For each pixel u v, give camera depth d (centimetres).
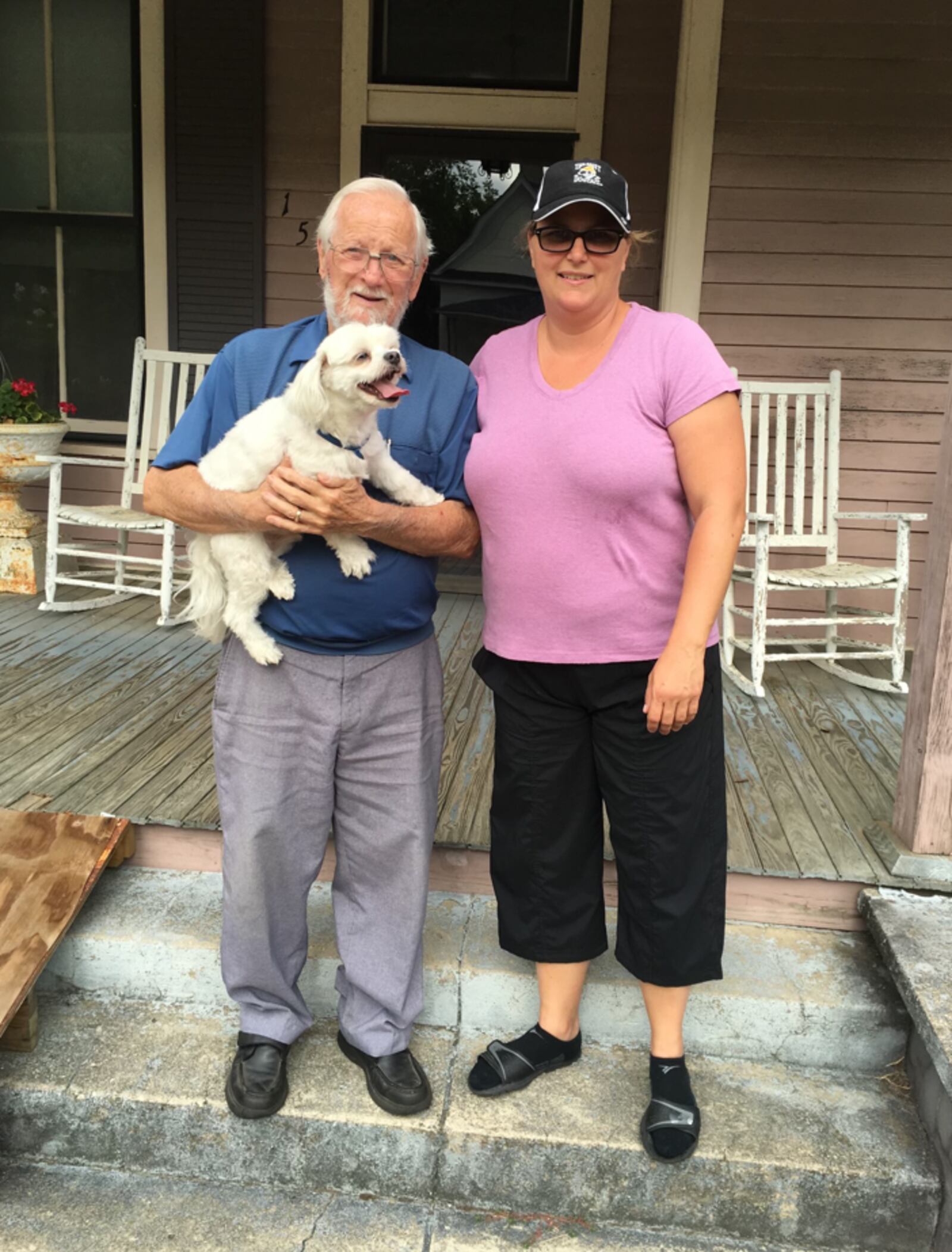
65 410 466
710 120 404
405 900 194
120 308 486
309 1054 213
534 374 175
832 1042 216
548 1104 201
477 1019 223
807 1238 193
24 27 455
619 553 170
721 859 183
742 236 417
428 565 186
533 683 182
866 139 404
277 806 185
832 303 421
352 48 435
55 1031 219
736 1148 192
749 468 443
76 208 475
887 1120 202
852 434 432
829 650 420
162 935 227
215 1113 200
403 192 177
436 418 183
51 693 338
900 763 261
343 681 183
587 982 218
